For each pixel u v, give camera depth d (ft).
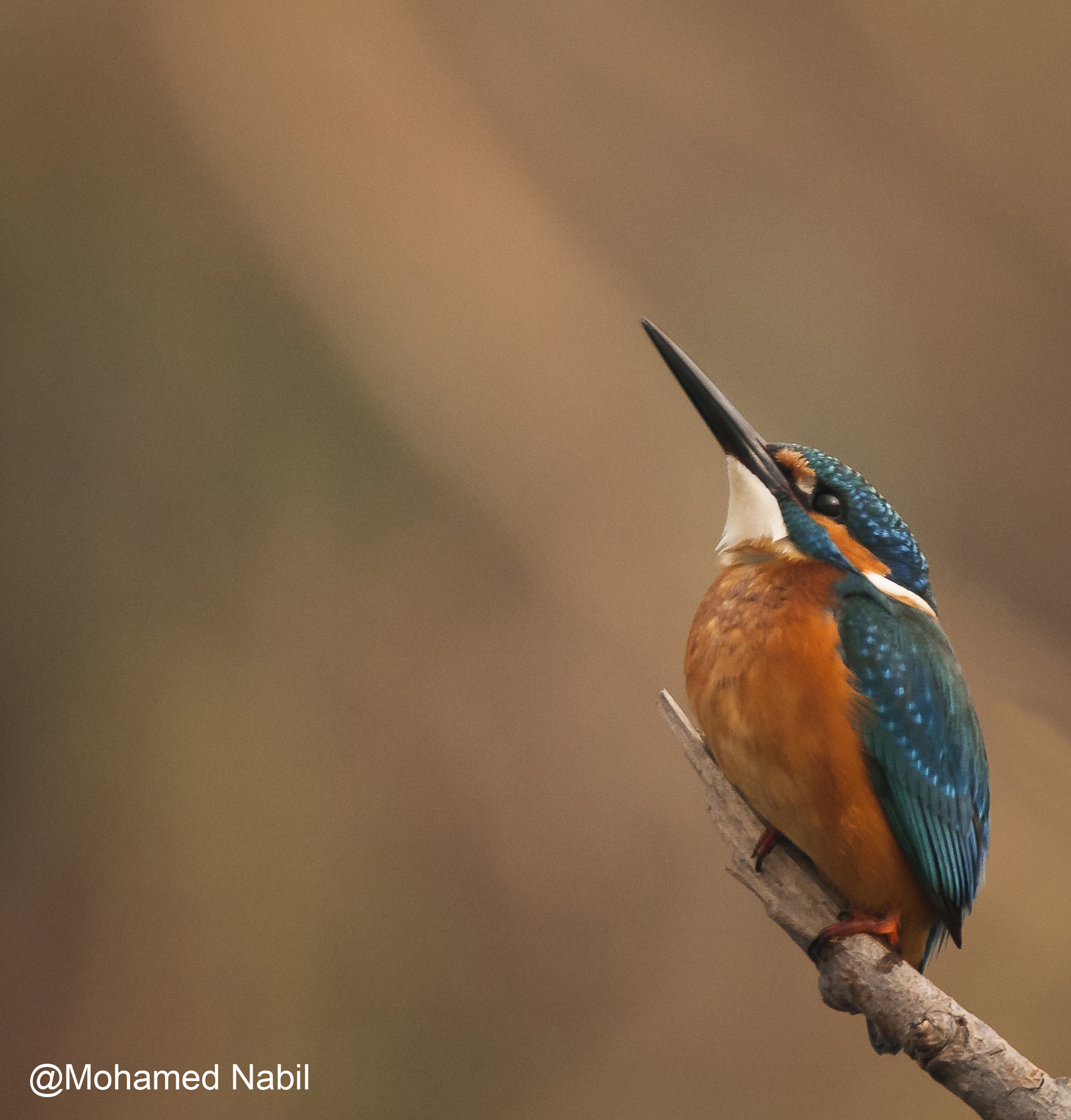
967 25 50.31
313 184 43.91
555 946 36.58
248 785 36.65
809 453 22.43
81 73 42.80
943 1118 34.94
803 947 19.25
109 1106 33.22
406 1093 34.14
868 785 19.38
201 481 40.27
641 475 43.37
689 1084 35.04
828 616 19.70
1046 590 45.83
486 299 44.11
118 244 42.01
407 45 45.70
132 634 38.01
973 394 48.03
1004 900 37.65
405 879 36.63
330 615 39.60
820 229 48.80
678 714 20.71
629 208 47.62
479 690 39.42
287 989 34.71
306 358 42.45
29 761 36.32
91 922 34.76
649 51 48.55
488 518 41.96
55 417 40.01
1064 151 49.67
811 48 49.75
